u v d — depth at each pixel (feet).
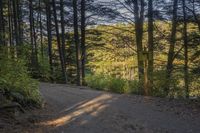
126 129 36.22
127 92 72.90
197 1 82.38
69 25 126.31
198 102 53.06
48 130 34.06
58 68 126.41
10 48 48.62
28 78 47.29
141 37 88.22
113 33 102.27
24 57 49.57
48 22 124.67
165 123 39.73
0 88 40.52
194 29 84.33
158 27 88.84
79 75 106.93
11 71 44.55
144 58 67.41
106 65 113.09
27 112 41.01
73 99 54.49
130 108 47.52
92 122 38.32
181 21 84.33
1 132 31.73
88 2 108.17
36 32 150.71
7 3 129.29
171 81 66.69
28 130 33.42
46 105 47.57
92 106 47.98
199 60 77.41
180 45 85.81
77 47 110.01
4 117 35.94
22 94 44.01
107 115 42.16
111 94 63.00
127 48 103.19
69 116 40.91
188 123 39.93
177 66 77.71
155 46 89.15
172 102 53.31
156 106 49.49
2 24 116.06
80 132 34.27
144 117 42.24
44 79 113.09
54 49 138.72
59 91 66.33
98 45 116.98
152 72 68.69
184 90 65.87
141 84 71.41
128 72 99.66
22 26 136.56
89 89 77.36
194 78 66.03
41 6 144.36
